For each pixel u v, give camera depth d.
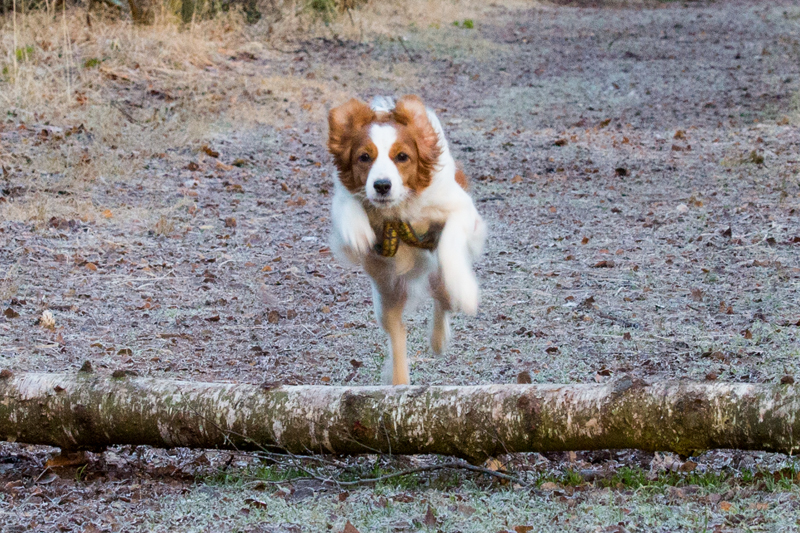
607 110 20.70
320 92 20.97
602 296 9.87
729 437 5.28
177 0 23.53
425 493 5.50
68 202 12.85
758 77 23.64
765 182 14.27
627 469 5.72
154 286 10.30
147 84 19.28
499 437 5.61
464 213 6.96
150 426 5.93
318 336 9.03
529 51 28.56
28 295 9.71
